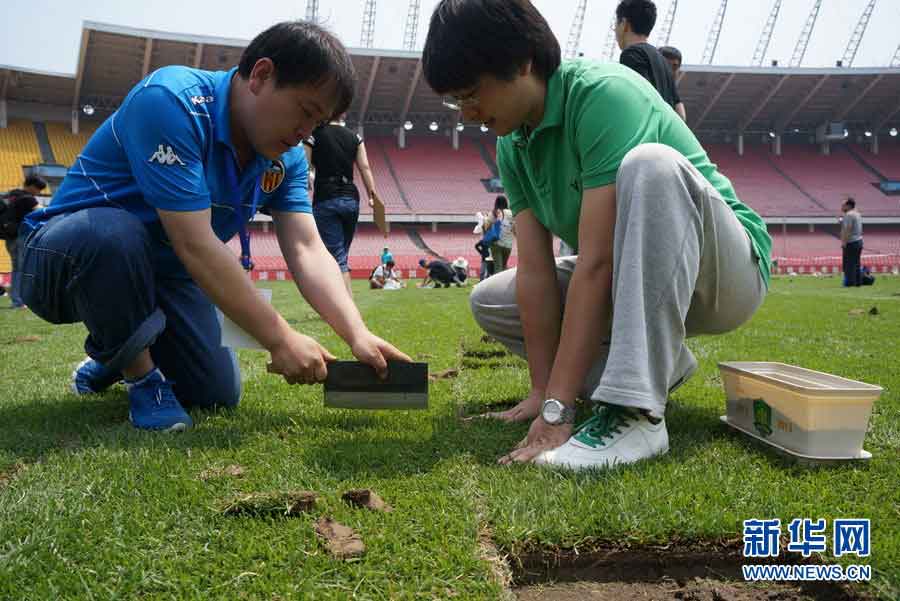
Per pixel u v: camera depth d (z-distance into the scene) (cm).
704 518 140
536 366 237
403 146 3959
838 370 330
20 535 135
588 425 185
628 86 194
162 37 2994
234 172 212
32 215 220
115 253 201
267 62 186
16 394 288
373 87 3606
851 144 4466
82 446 198
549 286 235
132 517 143
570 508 146
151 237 225
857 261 1396
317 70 182
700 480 163
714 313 209
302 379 204
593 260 188
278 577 120
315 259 237
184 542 133
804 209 3762
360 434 210
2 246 2583
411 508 148
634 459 178
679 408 249
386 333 523
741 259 200
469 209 3553
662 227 176
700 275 196
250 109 198
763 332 519
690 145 209
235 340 203
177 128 191
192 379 244
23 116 3434
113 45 3025
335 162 536
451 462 181
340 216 542
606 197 187
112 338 212
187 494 156
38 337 544
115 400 273
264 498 147
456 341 465
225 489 159
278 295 1259
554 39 191
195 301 243
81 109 3481
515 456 182
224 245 198
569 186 210
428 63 182
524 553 136
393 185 3672
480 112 192
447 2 179
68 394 288
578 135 193
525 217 237
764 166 4166
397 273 2317
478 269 3084
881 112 4206
